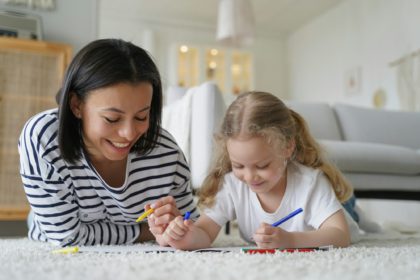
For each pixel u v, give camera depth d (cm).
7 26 227
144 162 111
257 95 107
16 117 222
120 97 85
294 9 471
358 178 211
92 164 105
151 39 480
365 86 412
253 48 538
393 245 115
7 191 217
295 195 112
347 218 118
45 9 242
